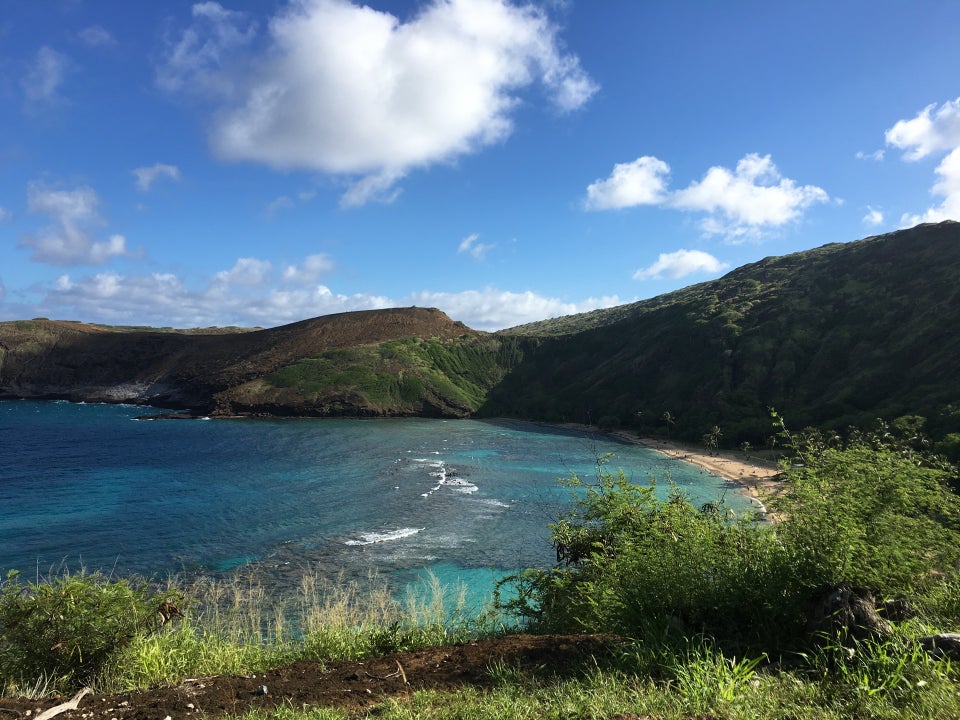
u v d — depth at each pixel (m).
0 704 4.60
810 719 3.48
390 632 7.02
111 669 5.73
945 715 3.31
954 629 4.77
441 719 3.92
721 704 3.73
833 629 4.64
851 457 6.24
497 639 6.02
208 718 4.32
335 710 4.32
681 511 7.38
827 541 5.07
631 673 4.59
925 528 5.62
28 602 5.74
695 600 5.45
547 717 3.83
